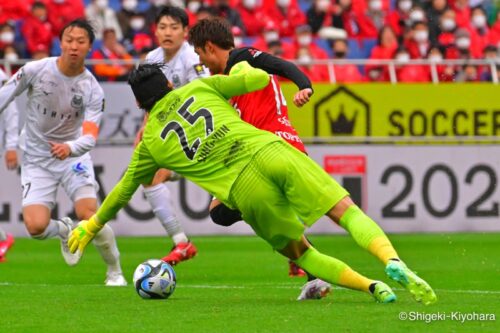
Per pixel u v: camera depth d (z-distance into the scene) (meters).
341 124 51.72
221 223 24.36
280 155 20.94
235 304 22.61
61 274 33.78
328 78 54.12
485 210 52.03
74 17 57.69
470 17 61.38
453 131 52.28
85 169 29.75
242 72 21.64
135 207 49.97
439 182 51.91
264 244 46.59
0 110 29.52
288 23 60.09
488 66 54.91
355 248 43.72
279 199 21.27
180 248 32.69
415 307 21.53
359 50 60.09
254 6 59.34
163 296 23.78
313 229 51.91
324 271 22.22
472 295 25.23
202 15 57.28
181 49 33.12
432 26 60.09
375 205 51.62
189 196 50.25
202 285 29.39
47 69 29.25
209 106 21.62
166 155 21.86
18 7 56.66
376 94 51.91
